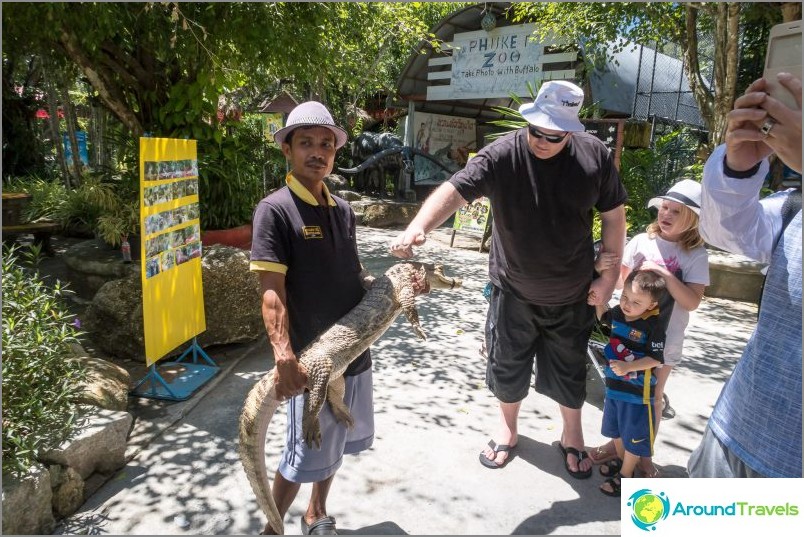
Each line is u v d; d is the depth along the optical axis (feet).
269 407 7.23
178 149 13.39
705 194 5.26
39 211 30.22
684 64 31.37
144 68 19.99
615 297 14.90
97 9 14.80
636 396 9.70
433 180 49.14
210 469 10.46
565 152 8.78
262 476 7.38
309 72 21.61
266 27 17.61
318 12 19.38
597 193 9.02
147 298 12.29
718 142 27.32
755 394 5.23
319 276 7.64
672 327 10.39
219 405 12.93
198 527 8.94
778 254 5.25
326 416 7.78
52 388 10.05
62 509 8.96
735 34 25.48
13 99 39.78
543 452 11.39
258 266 7.11
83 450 9.49
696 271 10.19
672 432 12.34
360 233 37.37
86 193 19.19
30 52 20.43
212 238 19.62
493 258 10.64
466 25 38.93
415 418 12.60
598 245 11.22
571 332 10.19
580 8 28.58
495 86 37.27
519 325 10.33
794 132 4.36
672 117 43.45
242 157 21.33
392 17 32.27
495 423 12.52
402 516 9.35
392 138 46.11
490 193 9.13
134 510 9.27
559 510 9.61
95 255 18.74
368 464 10.77
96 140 46.70
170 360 15.39
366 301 7.88
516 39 35.45
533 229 9.18
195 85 18.79
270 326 7.00
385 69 49.47
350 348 7.39
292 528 8.95
